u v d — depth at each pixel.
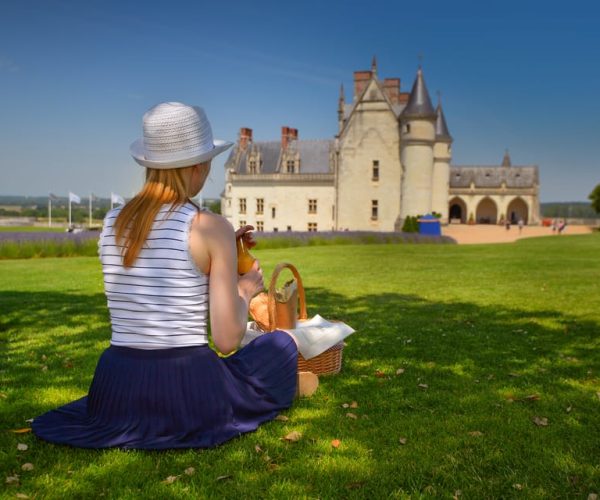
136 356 3.00
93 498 2.71
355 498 2.72
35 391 4.36
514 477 2.94
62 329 6.87
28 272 14.55
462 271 14.45
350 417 3.78
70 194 53.22
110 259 2.88
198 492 2.74
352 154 55.47
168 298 2.86
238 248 3.18
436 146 59.28
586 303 8.78
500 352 5.65
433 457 3.19
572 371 4.97
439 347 5.86
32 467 2.97
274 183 61.97
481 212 90.75
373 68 54.44
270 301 4.32
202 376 3.08
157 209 2.82
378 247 26.95
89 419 3.23
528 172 83.19
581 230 63.22
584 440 3.43
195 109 2.85
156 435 3.07
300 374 4.17
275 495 2.74
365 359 5.36
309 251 23.67
